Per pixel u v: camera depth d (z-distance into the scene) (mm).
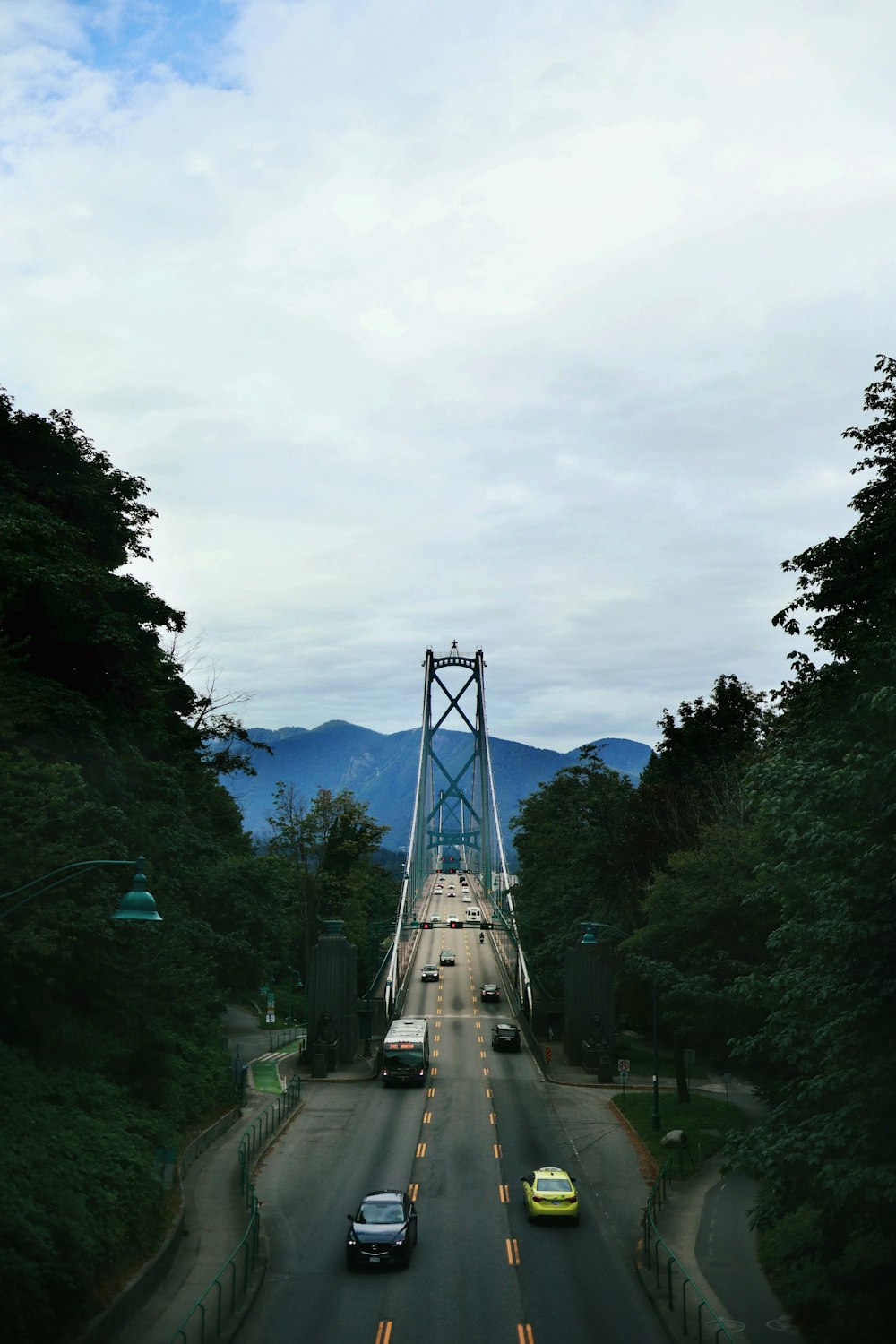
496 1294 32156
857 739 28156
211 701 73375
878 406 38438
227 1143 51812
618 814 97625
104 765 44219
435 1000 114938
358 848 129125
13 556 41875
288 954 100625
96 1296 27859
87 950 38844
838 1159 23594
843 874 25547
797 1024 27172
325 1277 33625
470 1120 60156
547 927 103375
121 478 56469
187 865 57375
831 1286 29188
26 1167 28828
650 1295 31500
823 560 39000
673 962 54250
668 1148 51531
